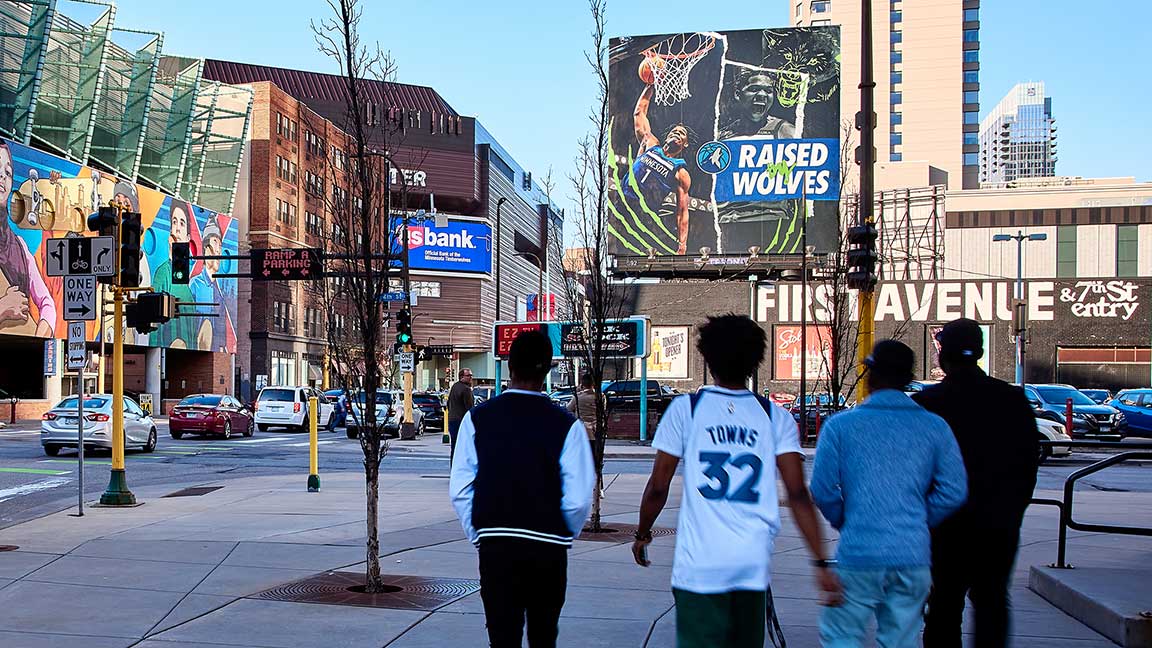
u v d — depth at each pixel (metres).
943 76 129.25
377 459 8.92
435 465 25.38
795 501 4.60
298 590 8.80
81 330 14.20
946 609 5.79
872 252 12.99
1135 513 15.09
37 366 60.34
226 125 73.12
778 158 44.84
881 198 64.00
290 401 41.75
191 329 65.19
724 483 4.50
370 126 11.60
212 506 15.09
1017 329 40.19
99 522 13.20
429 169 123.50
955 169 128.62
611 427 34.62
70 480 20.23
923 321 52.25
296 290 80.00
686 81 45.59
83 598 8.44
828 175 44.53
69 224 53.69
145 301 15.48
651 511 4.72
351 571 9.70
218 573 9.56
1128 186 93.56
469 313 126.19
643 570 9.94
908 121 129.88
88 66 55.72
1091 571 8.85
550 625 5.25
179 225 63.59
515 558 5.02
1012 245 95.19
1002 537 5.59
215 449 30.05
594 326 16.31
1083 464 26.72
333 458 27.30
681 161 45.50
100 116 58.62
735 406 4.63
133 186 58.72
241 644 7.00
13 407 50.00
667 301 52.19
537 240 170.00
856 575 4.72
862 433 4.81
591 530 12.59
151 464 24.50
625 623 7.69
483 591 5.11
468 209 130.50
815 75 44.69
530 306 86.56
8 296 49.53
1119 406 34.03
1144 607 7.28
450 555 10.66
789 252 44.59
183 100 65.56
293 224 78.69
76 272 14.42
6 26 50.78
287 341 78.19
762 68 45.06
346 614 7.90
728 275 47.31
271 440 35.06
